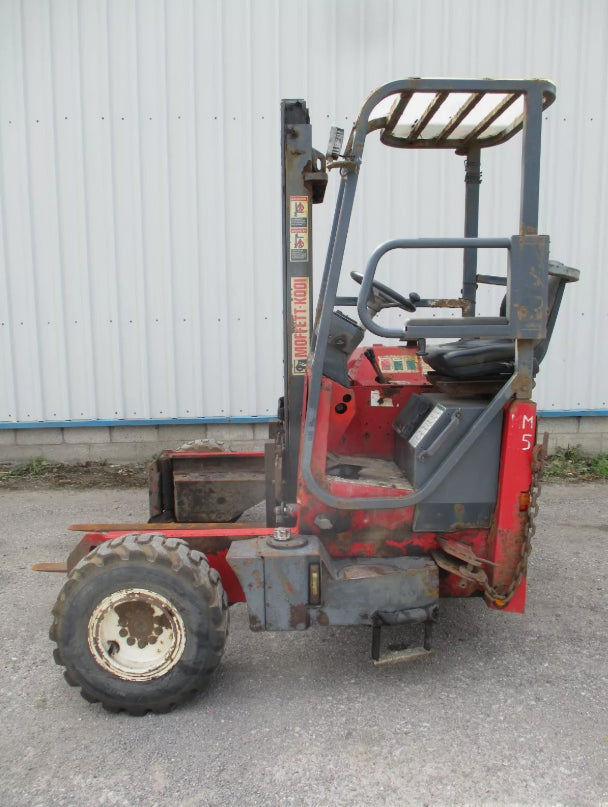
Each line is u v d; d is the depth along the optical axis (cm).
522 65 569
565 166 587
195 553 264
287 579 264
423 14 558
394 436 331
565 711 264
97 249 577
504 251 594
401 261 589
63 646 257
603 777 226
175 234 576
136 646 261
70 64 554
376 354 341
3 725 258
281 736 248
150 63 555
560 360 610
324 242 580
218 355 593
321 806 213
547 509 515
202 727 254
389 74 565
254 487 426
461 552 271
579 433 629
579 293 602
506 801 215
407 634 327
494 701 271
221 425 608
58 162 566
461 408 273
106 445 612
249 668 297
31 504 527
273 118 566
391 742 245
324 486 276
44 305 583
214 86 559
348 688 280
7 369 591
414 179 579
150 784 224
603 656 307
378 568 275
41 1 545
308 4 553
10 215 571
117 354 590
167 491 432
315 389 268
